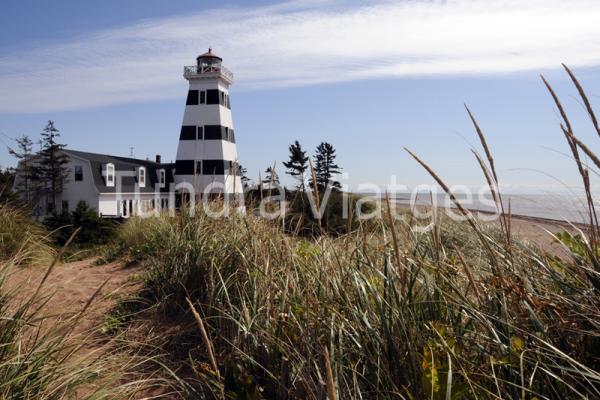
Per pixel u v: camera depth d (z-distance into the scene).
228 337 3.40
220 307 3.62
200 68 39.97
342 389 2.13
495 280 2.37
